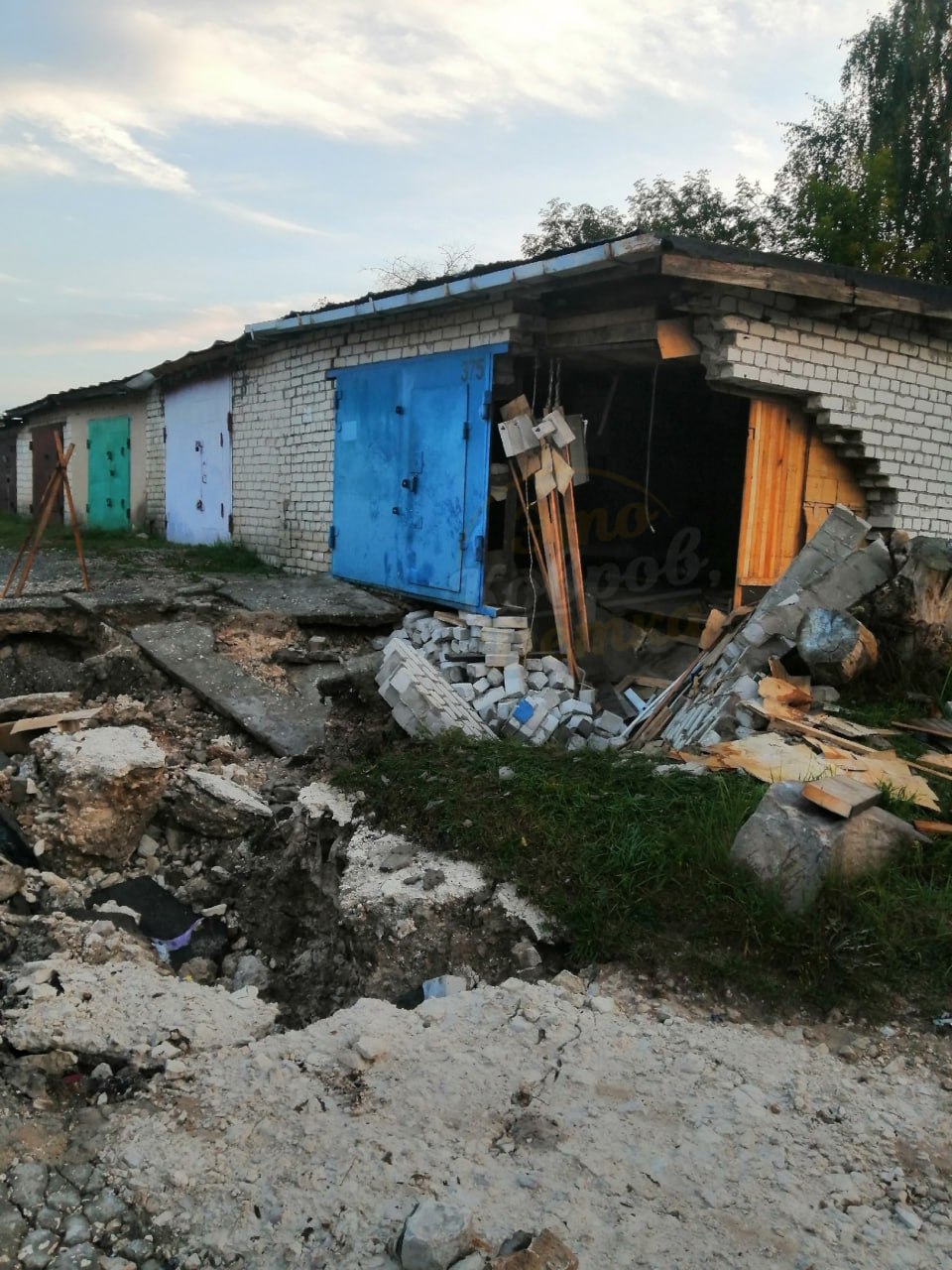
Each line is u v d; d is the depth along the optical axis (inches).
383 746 217.2
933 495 326.0
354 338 382.3
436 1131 102.3
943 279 697.6
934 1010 126.0
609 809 166.6
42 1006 125.3
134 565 440.5
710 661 248.2
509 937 147.3
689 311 265.6
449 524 329.7
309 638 330.6
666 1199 93.6
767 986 129.2
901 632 225.6
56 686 300.7
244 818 207.9
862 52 741.3
